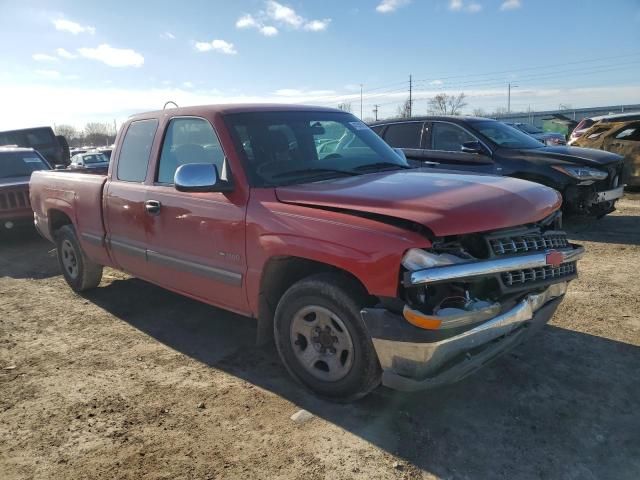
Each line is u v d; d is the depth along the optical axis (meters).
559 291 3.57
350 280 3.18
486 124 8.70
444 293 2.91
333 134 4.44
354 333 3.12
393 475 2.72
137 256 4.70
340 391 3.30
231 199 3.73
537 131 25.28
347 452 2.91
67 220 6.12
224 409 3.39
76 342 4.57
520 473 2.72
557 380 3.65
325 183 3.67
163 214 4.27
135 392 3.65
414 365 2.86
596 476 2.69
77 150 36.44
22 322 5.09
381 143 4.77
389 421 3.20
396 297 2.86
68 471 2.82
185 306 5.42
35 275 6.93
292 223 3.32
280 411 3.35
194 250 4.06
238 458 2.89
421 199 3.08
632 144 11.95
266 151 3.91
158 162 4.46
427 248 2.81
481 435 3.04
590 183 7.91
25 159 10.41
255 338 4.55
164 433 3.15
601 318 4.72
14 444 3.08
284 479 2.71
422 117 8.98
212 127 4.00
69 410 3.44
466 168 8.37
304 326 3.45
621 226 8.83
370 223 3.00
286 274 3.67
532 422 3.17
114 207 4.88
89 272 5.76
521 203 3.23
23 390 3.72
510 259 3.00
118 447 3.02
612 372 3.75
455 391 3.53
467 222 2.89
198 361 4.13
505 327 3.06
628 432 3.05
